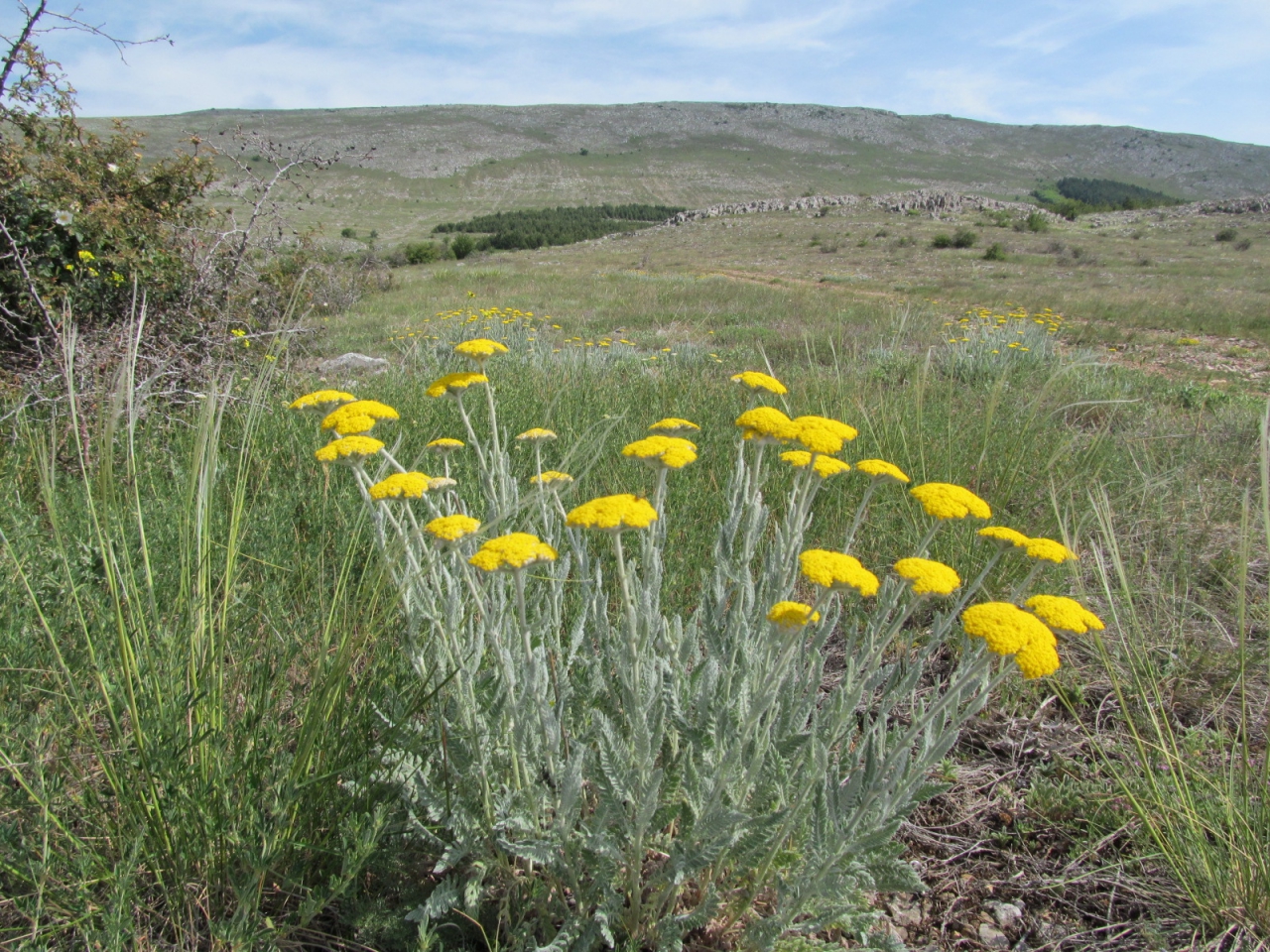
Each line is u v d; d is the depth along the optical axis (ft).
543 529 8.71
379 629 7.43
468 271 105.29
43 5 17.17
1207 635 11.09
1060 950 6.88
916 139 545.03
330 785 6.38
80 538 9.60
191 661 6.34
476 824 6.21
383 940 6.20
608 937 5.67
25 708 7.16
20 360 17.95
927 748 6.36
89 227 18.83
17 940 5.20
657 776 5.64
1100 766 8.85
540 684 6.69
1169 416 22.31
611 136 511.40
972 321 37.73
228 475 12.85
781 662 5.59
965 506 6.45
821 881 5.67
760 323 50.01
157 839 5.81
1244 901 6.76
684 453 6.40
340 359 30.22
